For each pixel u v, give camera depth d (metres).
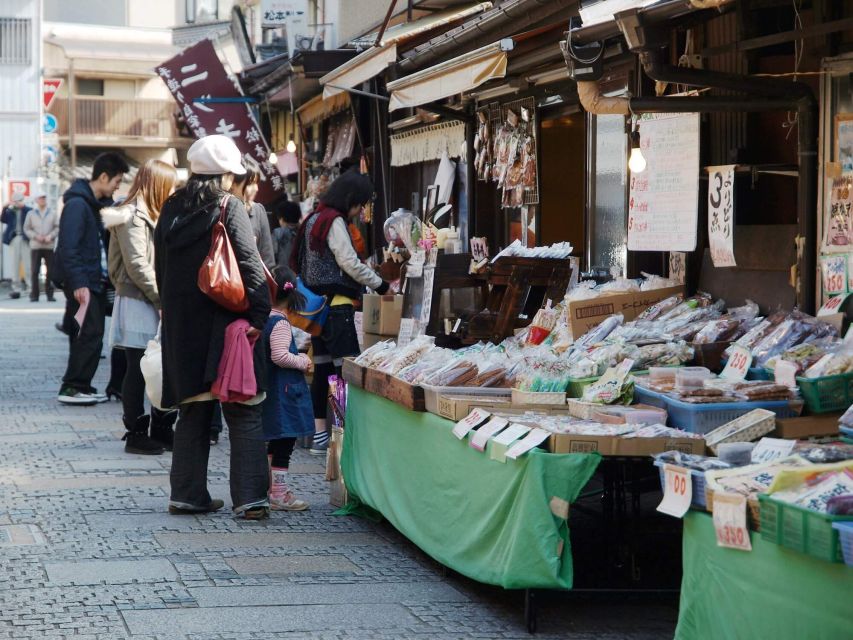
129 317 9.20
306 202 17.34
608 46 7.99
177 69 16.94
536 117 10.01
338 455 7.61
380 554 6.45
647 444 4.97
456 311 8.58
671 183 7.04
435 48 9.99
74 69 43.38
